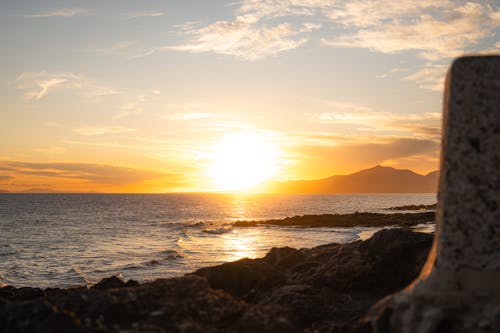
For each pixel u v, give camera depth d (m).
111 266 28.56
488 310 4.61
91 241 46.75
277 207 137.00
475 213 4.90
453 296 4.80
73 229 62.31
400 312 4.95
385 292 8.30
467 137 4.99
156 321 5.70
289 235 46.56
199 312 5.93
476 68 5.04
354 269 8.64
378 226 51.47
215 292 6.44
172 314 5.86
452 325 4.68
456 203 4.98
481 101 4.99
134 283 9.33
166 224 69.44
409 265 8.52
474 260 4.85
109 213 102.56
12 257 35.25
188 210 118.31
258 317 5.95
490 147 4.92
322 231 49.56
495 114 4.94
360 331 5.34
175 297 6.24
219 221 75.69
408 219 53.78
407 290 5.20
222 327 5.75
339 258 9.38
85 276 25.31
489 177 4.89
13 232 58.59
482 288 4.77
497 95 4.95
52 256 35.41
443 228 5.03
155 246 40.47
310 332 6.12
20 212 105.62
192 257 31.28
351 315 7.12
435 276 4.99
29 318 5.47
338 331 5.98
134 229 61.28
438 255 5.05
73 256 34.97
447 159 5.07
